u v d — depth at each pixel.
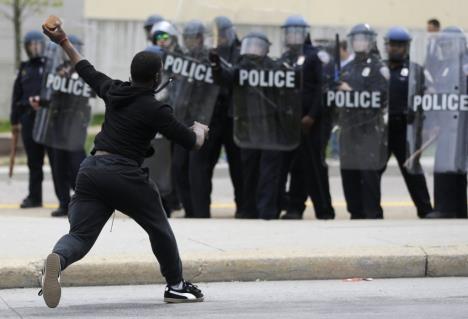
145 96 20.56
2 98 74.50
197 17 34.56
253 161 34.31
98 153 20.69
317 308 21.89
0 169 52.50
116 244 27.12
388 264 25.81
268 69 33.56
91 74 21.22
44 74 36.78
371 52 33.81
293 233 29.38
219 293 23.69
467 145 33.78
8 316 20.95
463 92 33.53
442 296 23.39
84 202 20.61
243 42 33.62
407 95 34.41
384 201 44.94
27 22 74.94
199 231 29.70
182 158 35.16
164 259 21.62
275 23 35.00
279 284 24.94
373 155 34.03
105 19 74.69
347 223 31.81
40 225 30.70
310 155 34.44
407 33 34.22
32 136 39.84
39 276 24.27
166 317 20.86
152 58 20.64
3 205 42.34
